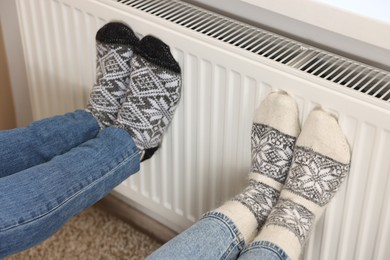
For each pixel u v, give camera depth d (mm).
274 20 1344
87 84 1583
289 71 1219
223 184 1451
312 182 1281
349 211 1285
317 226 1354
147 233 1726
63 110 1674
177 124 1458
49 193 1268
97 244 1694
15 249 1257
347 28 1161
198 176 1479
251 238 1304
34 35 1601
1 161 1374
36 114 1746
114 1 1412
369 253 1300
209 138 1409
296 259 1246
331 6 1162
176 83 1384
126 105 1442
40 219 1254
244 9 1375
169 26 1341
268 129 1309
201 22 1354
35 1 1546
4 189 1242
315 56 1260
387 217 1232
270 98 1266
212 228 1244
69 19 1509
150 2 1419
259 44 1293
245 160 1395
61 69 1606
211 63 1310
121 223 1751
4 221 1216
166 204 1590
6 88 1837
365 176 1228
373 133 1170
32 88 1701
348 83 1196
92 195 1354
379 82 1193
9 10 1691
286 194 1316
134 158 1429
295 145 1307
